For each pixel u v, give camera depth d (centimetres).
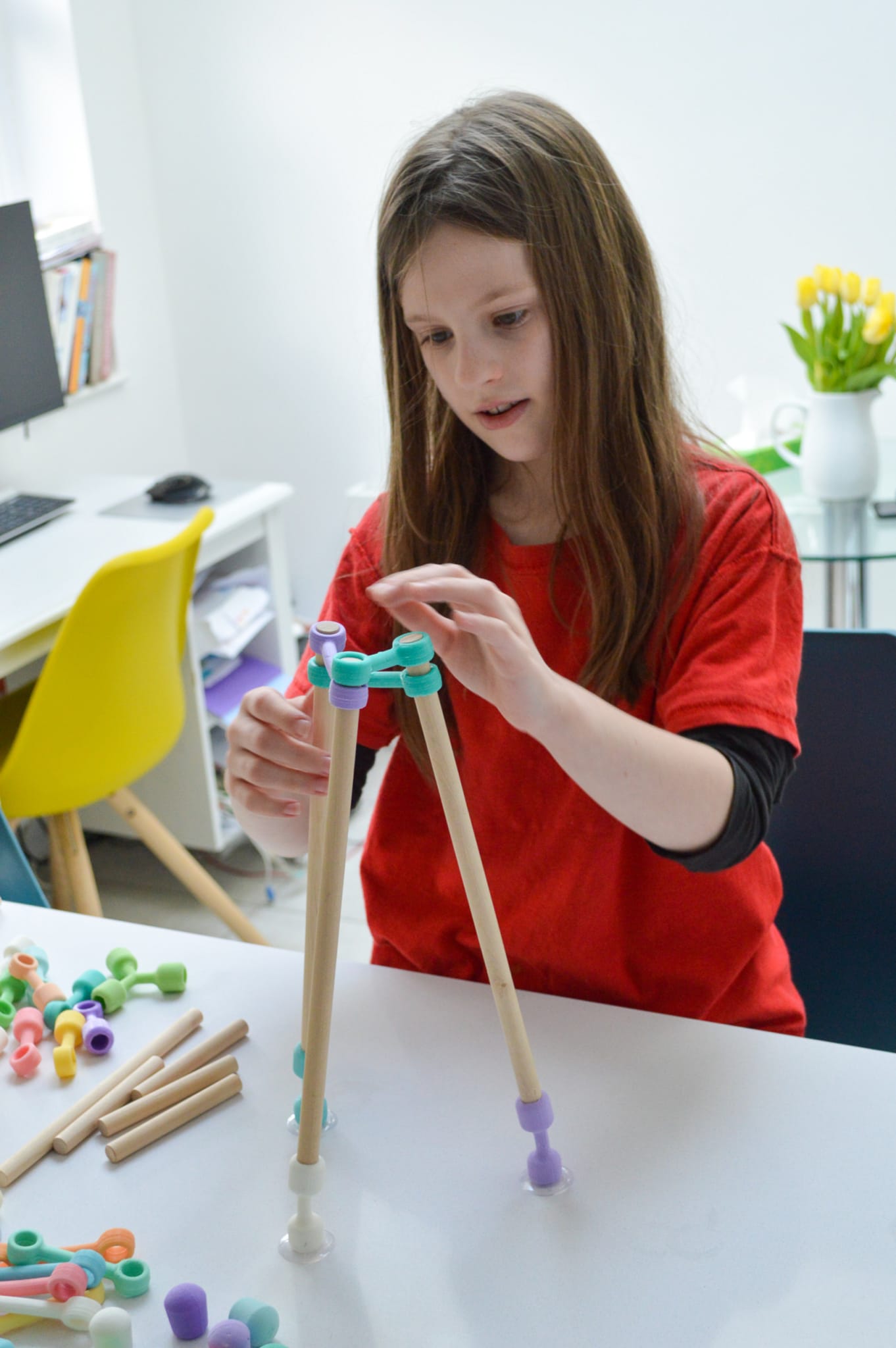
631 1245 77
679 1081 90
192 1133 89
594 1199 80
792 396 248
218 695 252
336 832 71
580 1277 75
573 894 103
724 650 93
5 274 235
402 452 106
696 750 85
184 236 312
